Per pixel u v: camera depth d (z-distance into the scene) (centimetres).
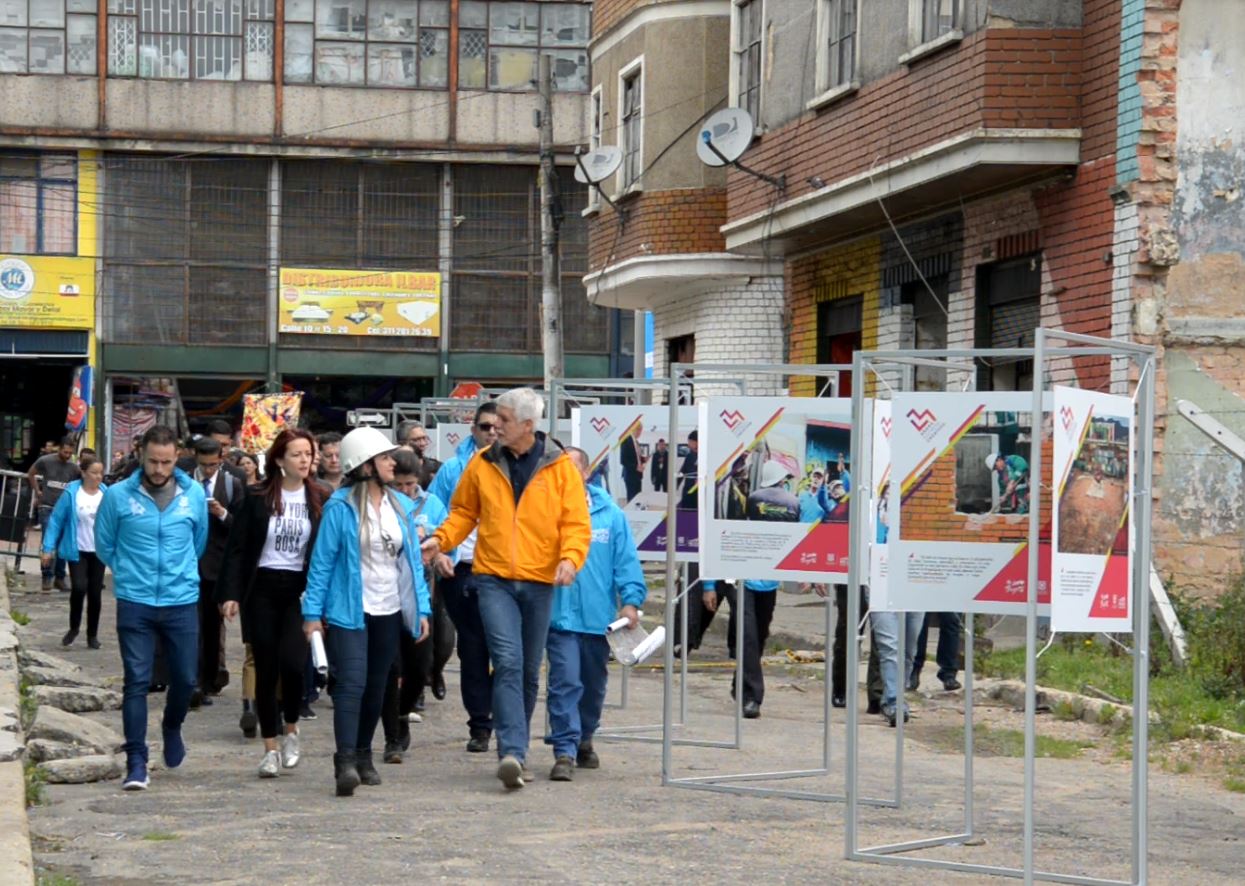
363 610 968
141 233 4438
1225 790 1041
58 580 2542
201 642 1332
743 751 1165
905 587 753
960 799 991
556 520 991
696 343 2731
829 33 2133
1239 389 1677
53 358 4412
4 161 4381
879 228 2173
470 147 4541
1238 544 1664
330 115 4494
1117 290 1688
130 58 4412
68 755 1058
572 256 4634
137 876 754
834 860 814
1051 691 1366
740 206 2373
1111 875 796
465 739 1187
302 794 962
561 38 4581
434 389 4606
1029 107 1734
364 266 4553
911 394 752
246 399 3238
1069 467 713
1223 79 1672
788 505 984
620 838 850
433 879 747
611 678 1623
